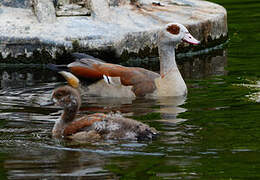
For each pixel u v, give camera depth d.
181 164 9.69
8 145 10.92
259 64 17.47
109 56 18.45
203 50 20.34
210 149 10.34
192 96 14.44
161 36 15.38
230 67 17.36
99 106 13.99
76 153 10.41
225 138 10.88
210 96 14.27
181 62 18.66
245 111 12.68
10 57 18.53
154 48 19.38
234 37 21.25
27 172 9.55
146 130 11.10
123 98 14.87
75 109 11.98
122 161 9.92
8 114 13.11
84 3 19.81
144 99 14.59
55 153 10.41
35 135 11.57
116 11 19.81
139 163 9.83
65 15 19.30
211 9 21.56
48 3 19.12
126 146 10.66
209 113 12.70
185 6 21.34
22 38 18.33
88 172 9.48
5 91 15.34
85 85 15.66
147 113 13.05
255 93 14.30
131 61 18.95
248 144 10.52
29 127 12.12
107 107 13.84
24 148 10.75
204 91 14.83
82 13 19.39
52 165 9.81
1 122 12.48
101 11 19.27
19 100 14.42
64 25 18.75
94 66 15.69
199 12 20.97
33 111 13.39
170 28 15.39
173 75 14.97
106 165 9.76
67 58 18.34
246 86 15.06
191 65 18.08
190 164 9.70
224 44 20.84
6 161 10.06
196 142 10.73
